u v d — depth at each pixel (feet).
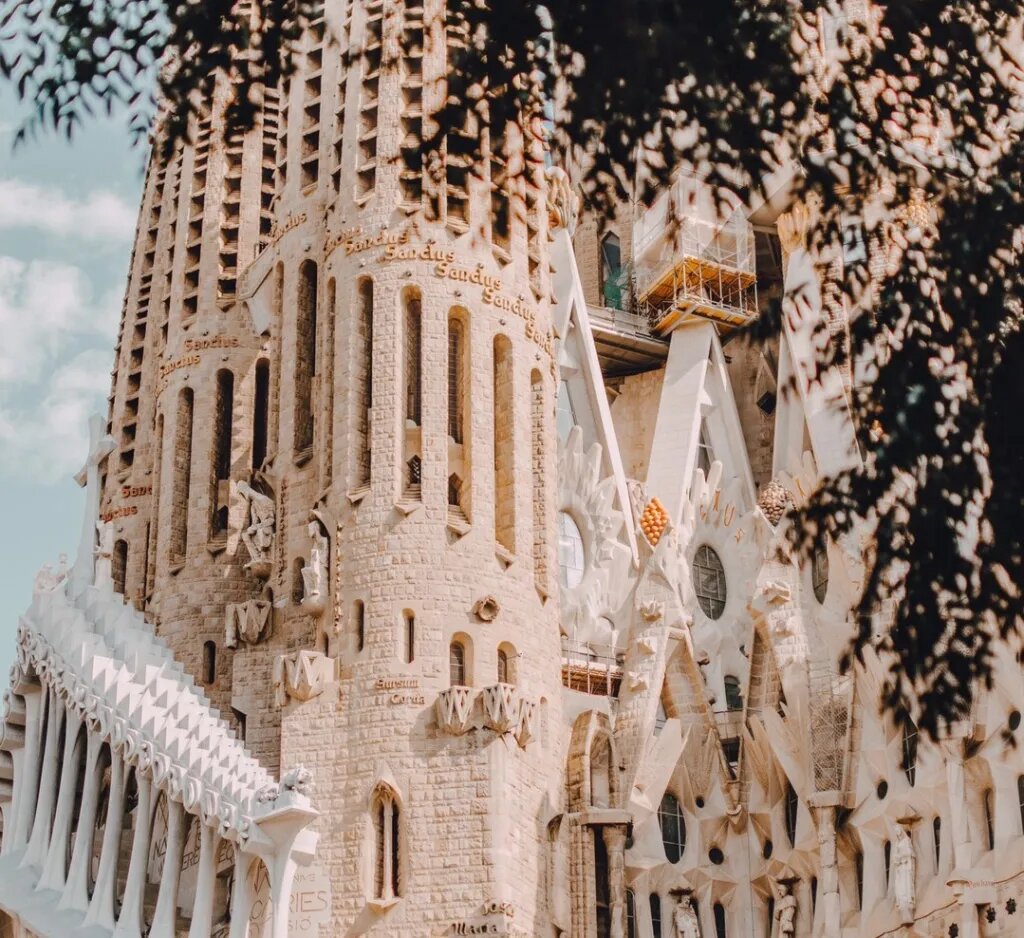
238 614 193.26
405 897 167.53
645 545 206.39
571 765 186.19
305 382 200.75
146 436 231.91
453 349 190.39
